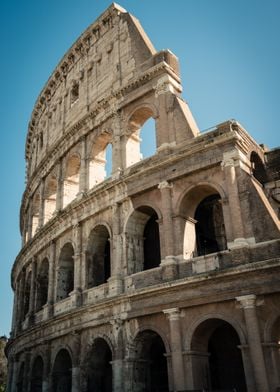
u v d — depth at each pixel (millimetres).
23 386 53562
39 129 75812
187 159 40094
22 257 66938
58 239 53625
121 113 50188
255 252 33781
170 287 36188
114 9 57969
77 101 60906
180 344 34594
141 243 43938
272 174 42250
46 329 49719
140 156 49281
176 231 38906
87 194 49625
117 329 39250
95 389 41875
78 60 64125
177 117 43969
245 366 31141
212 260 35781
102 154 54281
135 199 43469
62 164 59031
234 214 35438
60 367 47531
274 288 31516
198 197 40906
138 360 38250
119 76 52938
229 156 37469
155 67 47156
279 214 39094
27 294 64312
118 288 41062
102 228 47625
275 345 30984
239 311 32844
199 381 33688
